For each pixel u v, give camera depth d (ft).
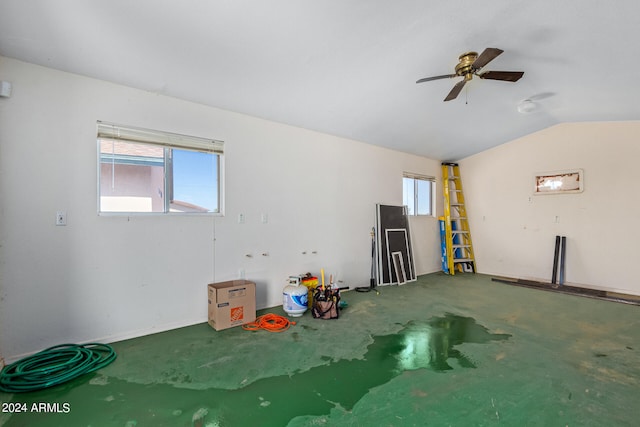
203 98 10.08
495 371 7.34
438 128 15.05
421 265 19.08
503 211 18.56
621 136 14.60
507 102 12.77
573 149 15.85
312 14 6.84
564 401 6.18
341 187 14.78
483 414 5.77
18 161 7.50
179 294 9.91
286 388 6.55
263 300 11.97
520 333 9.71
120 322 8.87
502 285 16.26
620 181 14.62
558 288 15.19
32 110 7.68
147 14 6.41
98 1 5.99
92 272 8.45
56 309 7.97
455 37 8.12
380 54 8.61
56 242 7.97
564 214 16.22
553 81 10.77
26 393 6.25
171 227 9.77
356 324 10.43
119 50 7.47
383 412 5.79
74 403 5.95
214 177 10.89
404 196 18.65
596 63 9.37
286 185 12.64
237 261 11.21
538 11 7.22
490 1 6.89
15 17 6.21
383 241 16.35
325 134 14.12
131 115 9.07
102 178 8.91
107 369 7.24
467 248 20.27
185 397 6.18
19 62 7.52
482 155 19.47
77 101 8.26
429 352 8.33
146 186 9.57
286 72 9.08
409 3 6.81
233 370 7.25
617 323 10.65
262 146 11.91
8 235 7.39
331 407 5.93
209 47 7.64
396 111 12.61
